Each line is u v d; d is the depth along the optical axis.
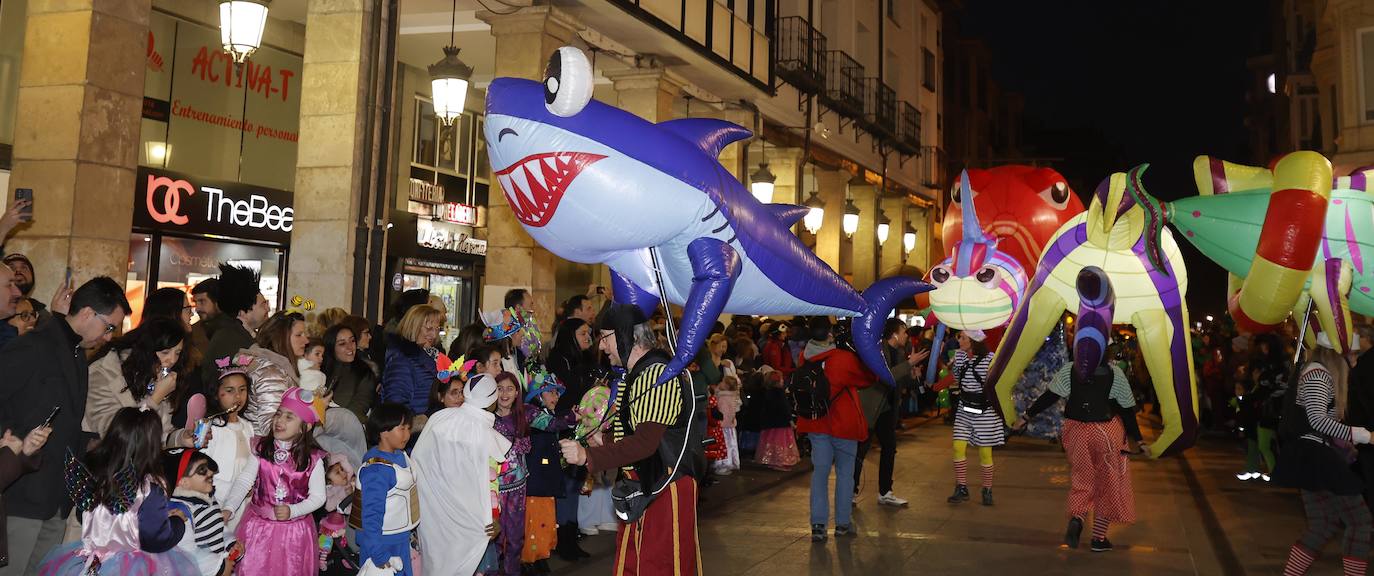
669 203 5.21
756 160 19.41
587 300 7.29
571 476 7.12
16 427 4.46
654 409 4.54
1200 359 19.84
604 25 12.49
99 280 4.71
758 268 5.78
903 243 25.89
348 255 9.01
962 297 12.03
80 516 4.24
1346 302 8.52
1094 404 7.77
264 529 4.97
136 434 4.18
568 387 6.77
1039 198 13.05
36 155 7.02
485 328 6.79
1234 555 7.61
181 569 4.27
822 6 21.59
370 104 9.10
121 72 7.25
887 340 9.81
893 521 8.96
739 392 11.90
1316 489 6.21
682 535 4.60
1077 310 9.80
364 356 6.95
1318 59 21.31
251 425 5.09
